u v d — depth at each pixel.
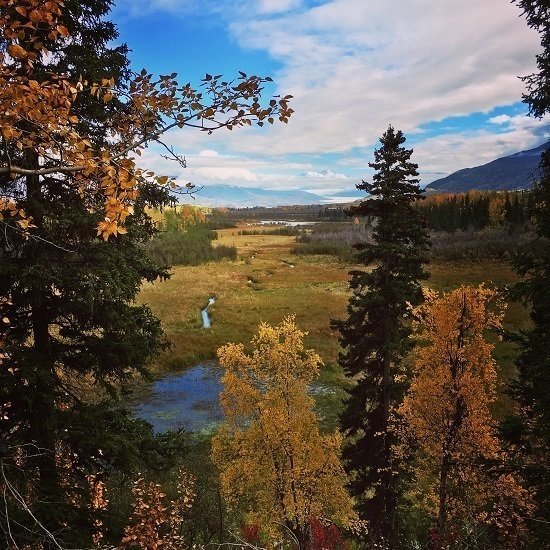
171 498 14.10
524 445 8.71
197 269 85.44
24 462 6.21
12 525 5.43
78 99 6.16
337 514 11.99
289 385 11.70
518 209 92.69
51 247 6.28
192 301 54.22
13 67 3.78
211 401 26.25
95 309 6.77
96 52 7.06
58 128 3.61
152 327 7.82
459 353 10.30
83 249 6.34
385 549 12.05
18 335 6.70
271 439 11.32
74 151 3.62
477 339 10.30
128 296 6.85
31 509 5.70
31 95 3.43
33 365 6.16
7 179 6.18
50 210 6.19
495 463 8.32
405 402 11.12
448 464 10.39
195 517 12.23
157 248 92.50
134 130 4.28
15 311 6.72
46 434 6.40
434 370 10.91
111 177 3.54
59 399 6.92
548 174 8.02
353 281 13.29
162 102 3.76
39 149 3.84
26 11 3.39
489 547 8.38
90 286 6.06
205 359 34.25
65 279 6.20
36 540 5.34
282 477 11.60
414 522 14.43
